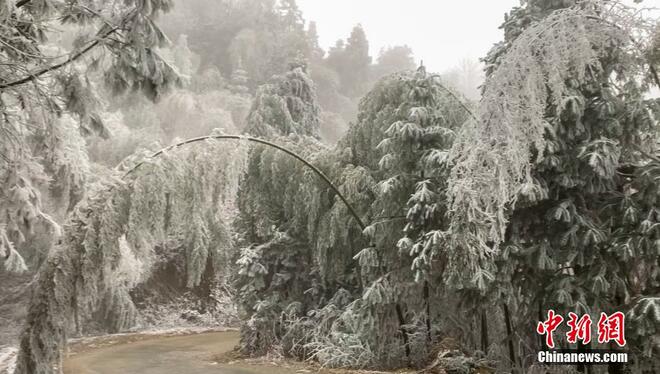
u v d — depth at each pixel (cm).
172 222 603
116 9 536
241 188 986
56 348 543
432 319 767
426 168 711
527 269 593
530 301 615
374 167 864
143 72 521
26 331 537
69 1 518
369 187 840
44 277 548
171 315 1812
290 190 940
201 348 1191
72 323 554
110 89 575
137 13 502
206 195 619
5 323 1452
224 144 640
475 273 577
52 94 532
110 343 1295
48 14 534
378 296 719
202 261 631
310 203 887
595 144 521
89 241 548
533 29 454
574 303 530
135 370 877
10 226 815
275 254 1031
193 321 1825
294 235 1023
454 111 799
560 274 557
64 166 1161
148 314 1778
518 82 455
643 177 511
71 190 1221
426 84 778
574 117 536
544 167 541
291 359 920
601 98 548
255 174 975
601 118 544
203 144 634
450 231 584
